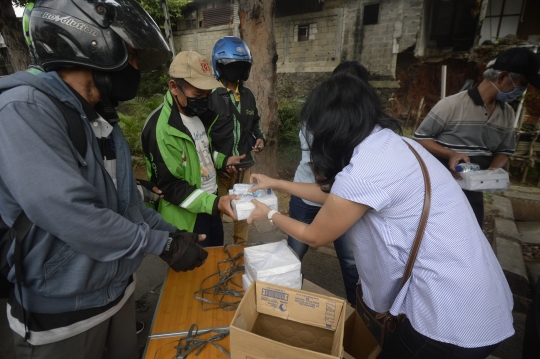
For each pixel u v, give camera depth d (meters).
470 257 0.97
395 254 1.03
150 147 1.66
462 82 6.07
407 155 1.02
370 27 6.53
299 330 1.19
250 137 2.90
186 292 1.47
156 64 1.18
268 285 1.16
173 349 1.18
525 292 2.52
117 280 1.06
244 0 3.67
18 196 0.79
